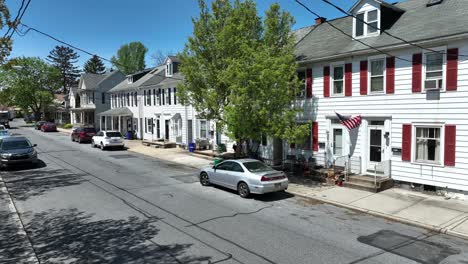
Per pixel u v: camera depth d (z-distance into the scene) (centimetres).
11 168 2044
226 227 1006
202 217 1104
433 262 777
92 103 5172
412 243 896
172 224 1030
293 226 1023
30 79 6644
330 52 1722
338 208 1238
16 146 2070
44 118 7944
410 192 1423
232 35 1681
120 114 4069
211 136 2730
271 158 2075
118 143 3022
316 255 806
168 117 3316
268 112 1496
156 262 764
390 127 1521
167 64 3294
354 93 1642
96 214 1129
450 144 1334
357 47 1612
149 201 1303
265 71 1413
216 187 1562
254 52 1534
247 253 816
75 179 1720
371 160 1609
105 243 877
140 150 2989
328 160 1778
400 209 1191
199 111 1805
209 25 1772
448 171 1346
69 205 1237
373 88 1584
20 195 1384
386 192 1425
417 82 1416
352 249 848
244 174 1369
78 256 799
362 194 1402
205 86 1791
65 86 9138
